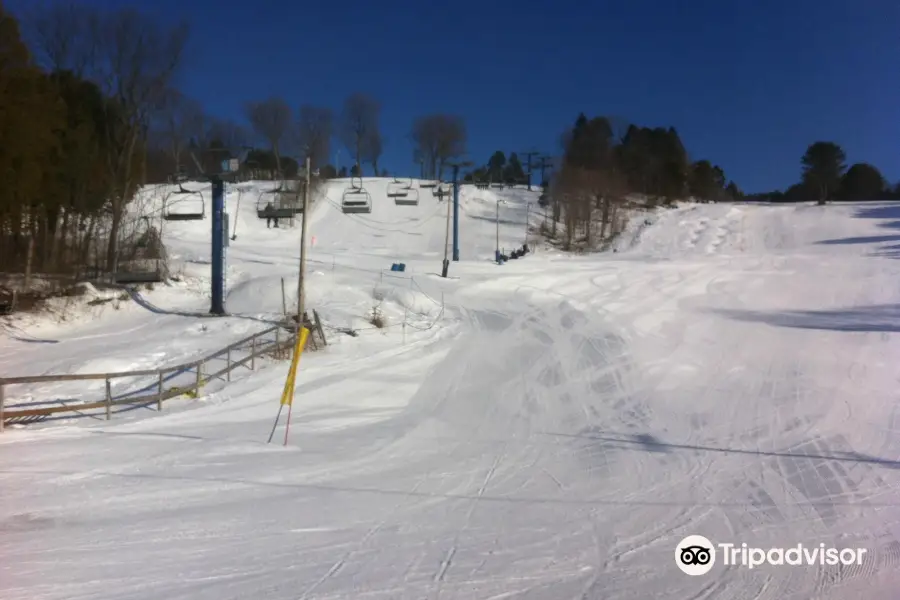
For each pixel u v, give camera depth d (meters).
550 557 7.68
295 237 71.75
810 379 18.89
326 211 82.75
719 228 72.00
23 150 31.20
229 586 6.85
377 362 20.86
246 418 15.31
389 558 7.62
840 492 10.10
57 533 8.31
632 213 85.44
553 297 35.44
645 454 12.45
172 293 32.62
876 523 8.77
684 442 13.23
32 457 11.76
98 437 13.27
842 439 13.25
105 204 43.38
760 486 10.45
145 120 39.47
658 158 106.94
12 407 15.87
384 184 96.88
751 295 36.50
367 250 63.50
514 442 13.42
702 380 18.89
